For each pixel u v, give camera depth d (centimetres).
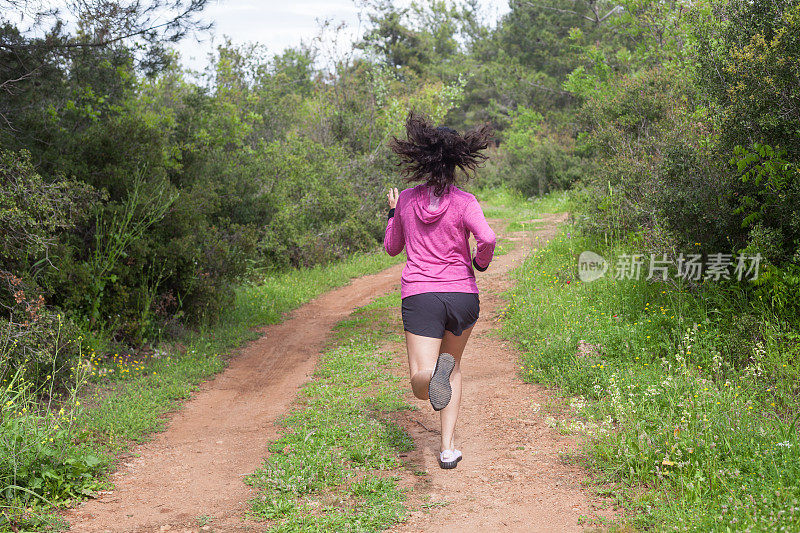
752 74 609
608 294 774
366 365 675
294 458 424
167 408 580
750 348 527
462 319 369
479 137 371
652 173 945
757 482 329
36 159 761
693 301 652
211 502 376
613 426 441
